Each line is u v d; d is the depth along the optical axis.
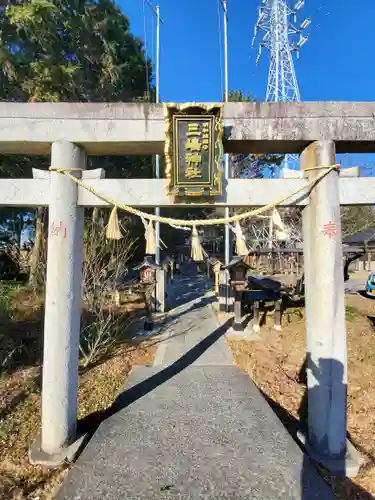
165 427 3.53
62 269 3.54
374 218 18.75
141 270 9.41
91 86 10.88
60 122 3.65
